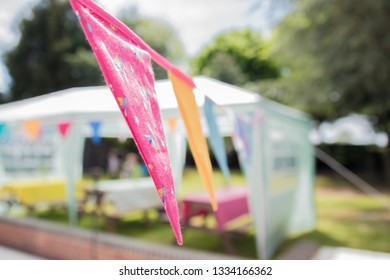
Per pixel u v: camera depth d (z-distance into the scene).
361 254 5.25
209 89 4.54
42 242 5.27
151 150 1.29
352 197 10.67
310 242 5.46
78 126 6.30
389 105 11.82
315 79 12.00
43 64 18.38
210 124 2.75
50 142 8.70
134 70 1.45
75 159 6.25
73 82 18.58
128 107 1.24
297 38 11.52
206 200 4.98
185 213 5.06
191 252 4.17
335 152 16.58
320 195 11.05
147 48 1.71
